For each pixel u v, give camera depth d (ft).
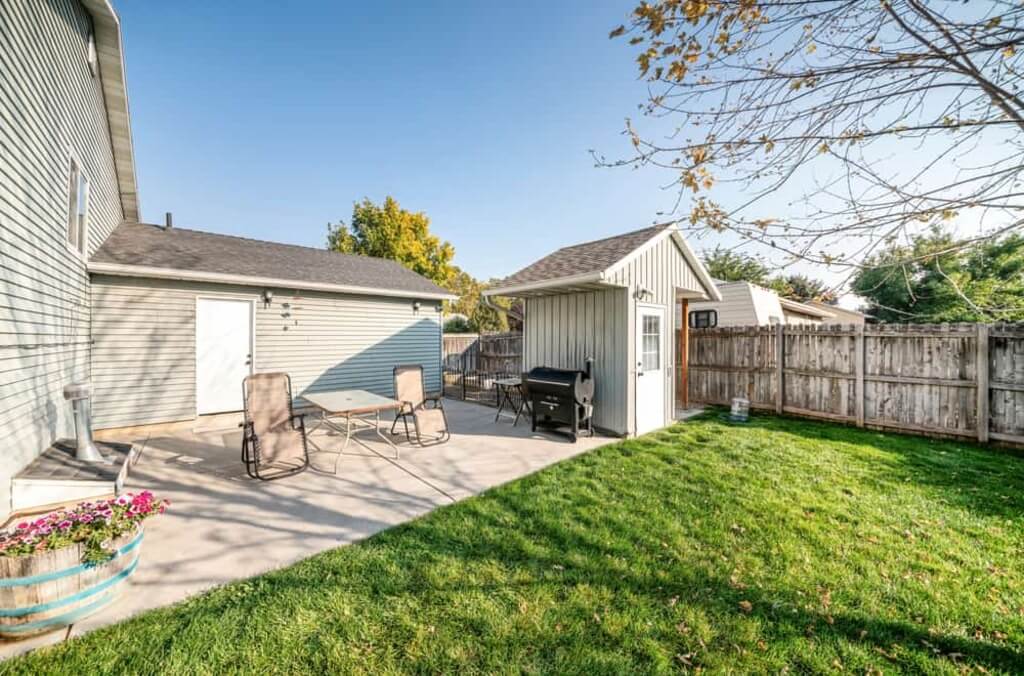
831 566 9.08
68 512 8.18
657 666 6.38
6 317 10.82
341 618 7.36
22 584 6.70
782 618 7.47
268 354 26.12
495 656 6.54
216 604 7.72
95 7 17.53
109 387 20.88
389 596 7.99
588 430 21.17
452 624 7.23
